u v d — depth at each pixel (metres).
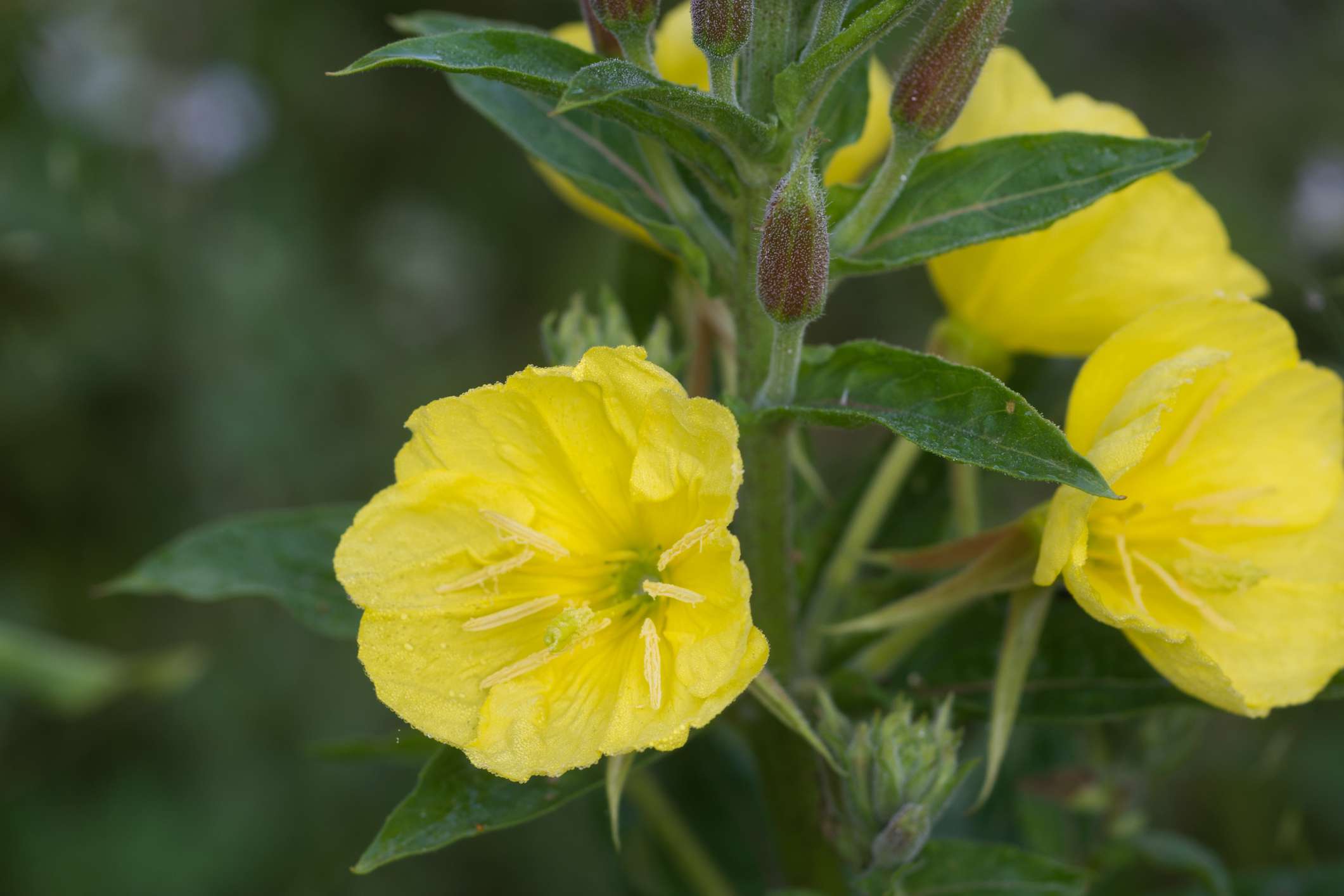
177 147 0.83
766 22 0.40
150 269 0.79
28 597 0.76
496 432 0.40
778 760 0.44
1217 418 0.42
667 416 0.39
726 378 0.45
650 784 0.49
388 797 0.72
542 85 0.40
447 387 0.88
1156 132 0.92
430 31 0.45
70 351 0.76
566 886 0.70
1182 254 0.44
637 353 0.39
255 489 0.79
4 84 0.75
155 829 0.70
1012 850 0.42
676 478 0.40
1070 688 0.43
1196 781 0.65
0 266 0.73
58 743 0.72
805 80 0.40
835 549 0.46
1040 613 0.42
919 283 0.86
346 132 0.92
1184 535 0.42
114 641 0.76
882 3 0.39
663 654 0.40
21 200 0.73
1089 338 0.44
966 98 0.40
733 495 0.39
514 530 0.40
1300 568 0.42
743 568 0.39
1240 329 0.41
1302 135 0.92
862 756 0.42
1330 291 0.52
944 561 0.43
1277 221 0.82
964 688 0.44
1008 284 0.44
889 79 0.45
